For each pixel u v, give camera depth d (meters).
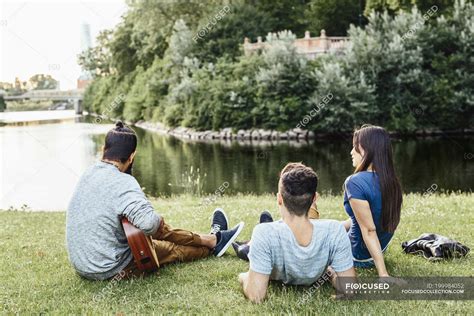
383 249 4.23
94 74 53.44
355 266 4.28
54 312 3.53
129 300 3.68
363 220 3.91
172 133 33.25
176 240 4.41
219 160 21.02
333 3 40.69
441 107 28.44
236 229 4.74
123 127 4.18
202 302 3.62
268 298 3.62
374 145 3.94
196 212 7.19
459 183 14.95
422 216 6.25
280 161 20.28
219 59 34.06
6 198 13.30
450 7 32.06
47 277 4.27
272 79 28.98
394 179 3.93
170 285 3.95
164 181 16.38
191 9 40.16
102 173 3.97
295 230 3.52
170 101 34.56
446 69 28.84
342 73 28.55
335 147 24.61
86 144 25.30
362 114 27.69
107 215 3.88
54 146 24.69
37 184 15.47
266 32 37.25
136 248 3.84
